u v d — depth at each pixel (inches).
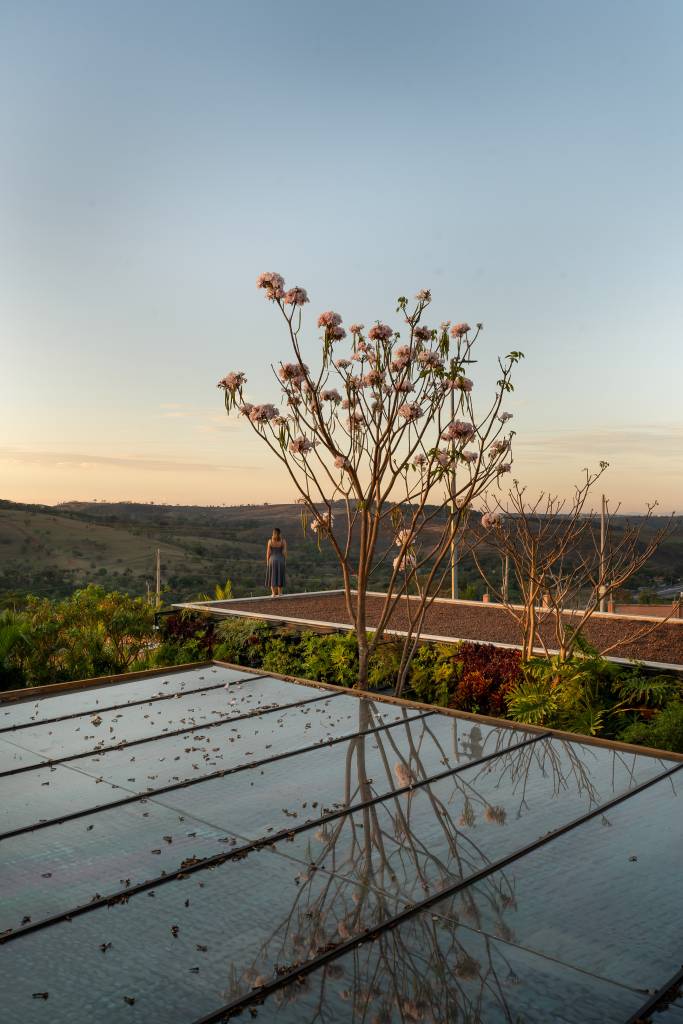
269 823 158.7
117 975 108.9
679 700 299.0
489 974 108.5
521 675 331.6
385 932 119.4
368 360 315.3
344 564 323.0
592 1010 101.3
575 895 129.8
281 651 438.9
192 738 217.8
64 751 206.8
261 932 119.1
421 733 221.6
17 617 431.8
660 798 171.8
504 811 164.2
